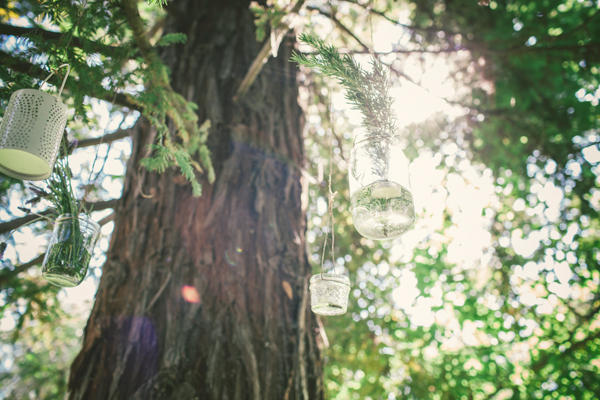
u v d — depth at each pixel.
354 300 5.52
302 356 1.95
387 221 1.17
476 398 5.52
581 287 5.44
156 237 2.14
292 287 2.10
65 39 1.50
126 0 1.44
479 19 4.37
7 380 5.31
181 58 2.89
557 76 4.33
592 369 5.21
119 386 1.67
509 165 5.25
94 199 4.27
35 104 1.12
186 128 1.99
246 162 2.46
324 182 5.34
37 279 4.15
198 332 1.82
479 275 5.80
